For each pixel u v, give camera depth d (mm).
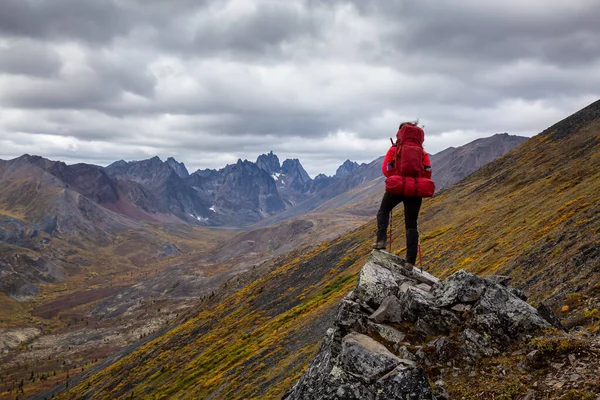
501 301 8297
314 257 100125
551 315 8375
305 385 8453
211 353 71125
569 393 6164
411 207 9625
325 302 55000
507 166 78938
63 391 123812
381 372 7105
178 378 67562
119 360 114312
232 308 96250
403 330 8617
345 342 7848
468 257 35469
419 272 10188
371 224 105812
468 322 8250
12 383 185500
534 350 7328
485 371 7414
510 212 43625
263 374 40219
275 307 79000
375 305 9227
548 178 50500
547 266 19844
